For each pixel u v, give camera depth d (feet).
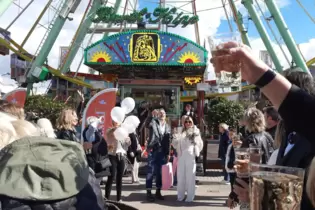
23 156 4.96
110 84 63.21
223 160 34.32
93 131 21.75
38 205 4.65
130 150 27.37
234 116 85.46
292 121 4.86
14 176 4.79
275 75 4.86
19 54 68.18
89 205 5.03
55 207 4.72
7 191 4.62
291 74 6.84
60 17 69.41
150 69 48.29
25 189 4.67
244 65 4.91
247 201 7.06
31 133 6.58
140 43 43.70
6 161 4.92
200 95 60.34
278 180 4.12
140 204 25.81
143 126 43.68
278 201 4.11
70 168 5.04
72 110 21.44
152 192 29.73
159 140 27.30
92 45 44.01
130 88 51.85
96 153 21.54
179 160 27.20
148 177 27.04
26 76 67.72
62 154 5.15
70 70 81.05
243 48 4.87
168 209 24.39
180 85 52.13
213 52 5.04
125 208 6.31
